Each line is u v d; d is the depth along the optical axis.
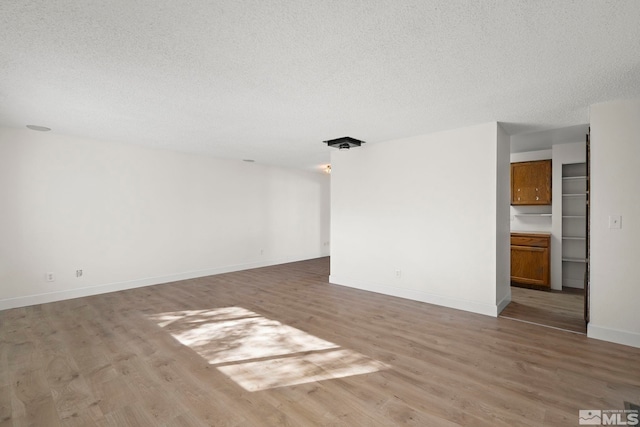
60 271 4.23
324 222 8.48
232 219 6.32
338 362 2.46
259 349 2.69
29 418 1.77
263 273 6.12
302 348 2.71
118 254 4.77
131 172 4.91
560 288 4.78
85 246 4.45
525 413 1.82
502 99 2.87
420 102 2.96
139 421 1.76
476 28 1.77
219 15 1.65
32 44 1.93
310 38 1.88
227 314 3.62
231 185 6.30
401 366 2.39
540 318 3.48
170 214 5.38
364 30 1.80
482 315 3.59
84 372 2.29
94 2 1.54
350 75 2.39
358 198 4.89
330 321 3.39
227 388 2.09
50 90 2.67
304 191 7.90
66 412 1.83
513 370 2.32
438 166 4.02
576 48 1.98
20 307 3.89
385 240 4.56
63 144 4.25
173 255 5.42
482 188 3.67
